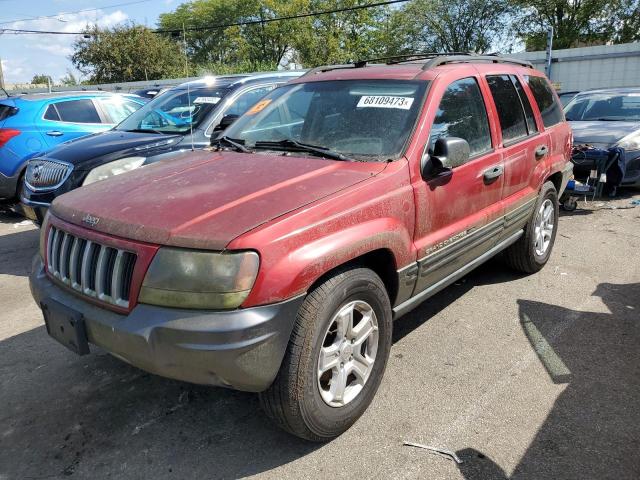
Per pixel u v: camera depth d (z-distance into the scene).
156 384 3.34
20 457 2.69
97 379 3.41
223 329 2.19
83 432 2.88
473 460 2.59
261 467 2.59
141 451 2.72
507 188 4.05
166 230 2.35
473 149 3.67
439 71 3.55
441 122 3.37
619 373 3.31
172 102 6.34
